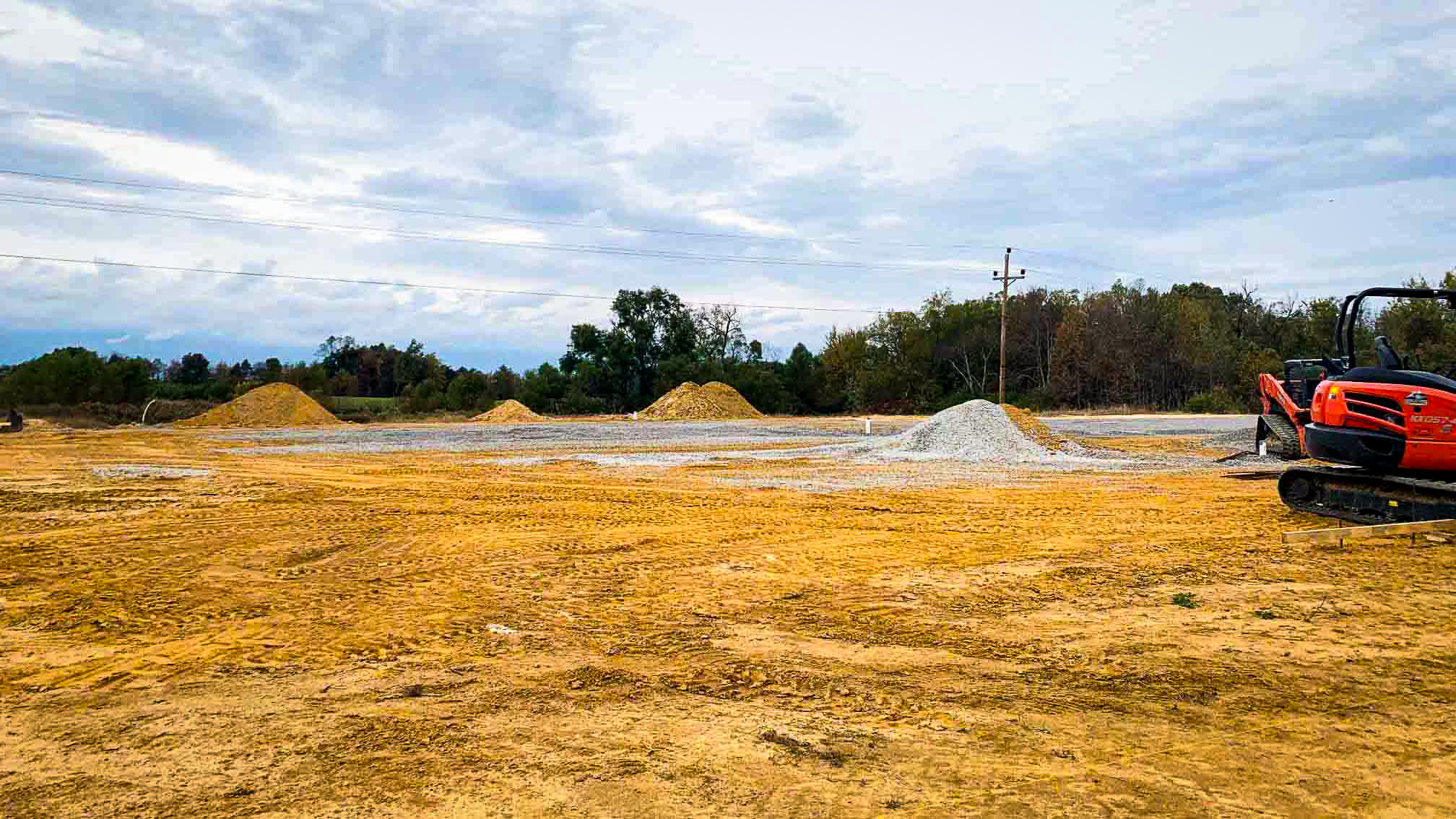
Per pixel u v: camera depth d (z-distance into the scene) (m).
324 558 9.64
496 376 70.88
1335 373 11.12
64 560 9.51
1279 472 17.33
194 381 77.56
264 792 3.80
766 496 14.46
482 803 3.66
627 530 11.17
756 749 4.25
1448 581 7.48
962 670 5.57
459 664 5.82
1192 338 64.50
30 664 5.93
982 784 3.82
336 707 4.98
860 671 5.57
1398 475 10.12
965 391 67.31
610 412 66.38
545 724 4.65
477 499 14.19
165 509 13.10
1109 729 4.49
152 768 4.11
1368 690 4.99
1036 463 20.92
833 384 72.75
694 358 71.00
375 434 35.69
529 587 8.12
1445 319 44.94
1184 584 7.72
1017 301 70.94
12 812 3.64
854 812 3.56
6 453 25.25
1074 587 7.77
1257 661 5.56
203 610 7.40
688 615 7.09
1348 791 3.74
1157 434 32.41
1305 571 8.03
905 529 11.16
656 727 4.58
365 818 3.53
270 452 25.45
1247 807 3.59
